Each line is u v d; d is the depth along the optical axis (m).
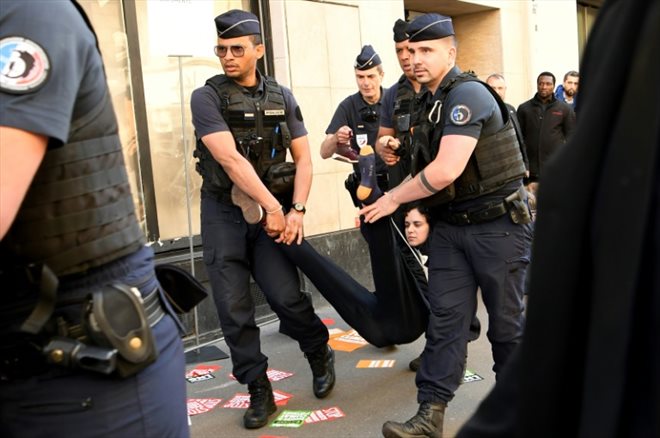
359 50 6.15
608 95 0.72
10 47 1.19
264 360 3.45
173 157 5.11
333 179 6.01
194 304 1.68
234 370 3.43
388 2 6.43
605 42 0.76
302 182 3.47
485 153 2.87
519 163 2.96
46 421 1.32
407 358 4.37
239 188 3.22
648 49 0.69
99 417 1.32
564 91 8.38
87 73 1.31
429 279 3.12
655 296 0.67
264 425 3.44
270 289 3.48
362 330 3.65
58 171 1.27
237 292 3.34
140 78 4.90
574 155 0.74
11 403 1.33
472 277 3.04
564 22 9.38
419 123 3.05
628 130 0.69
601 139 0.72
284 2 5.54
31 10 1.23
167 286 1.65
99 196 1.33
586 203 0.73
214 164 3.32
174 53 4.23
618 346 0.69
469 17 8.22
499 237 2.91
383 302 3.54
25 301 1.29
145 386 1.37
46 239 1.27
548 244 0.76
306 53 5.73
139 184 4.90
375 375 4.09
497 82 6.19
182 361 1.53
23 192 1.18
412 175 3.04
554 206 0.75
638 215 0.68
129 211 1.42
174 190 5.12
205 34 4.36
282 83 5.54
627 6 0.72
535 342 0.78
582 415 0.72
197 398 3.91
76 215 1.29
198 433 3.41
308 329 3.62
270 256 3.47
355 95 4.74
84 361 1.27
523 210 2.92
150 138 4.99
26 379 1.30
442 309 3.02
